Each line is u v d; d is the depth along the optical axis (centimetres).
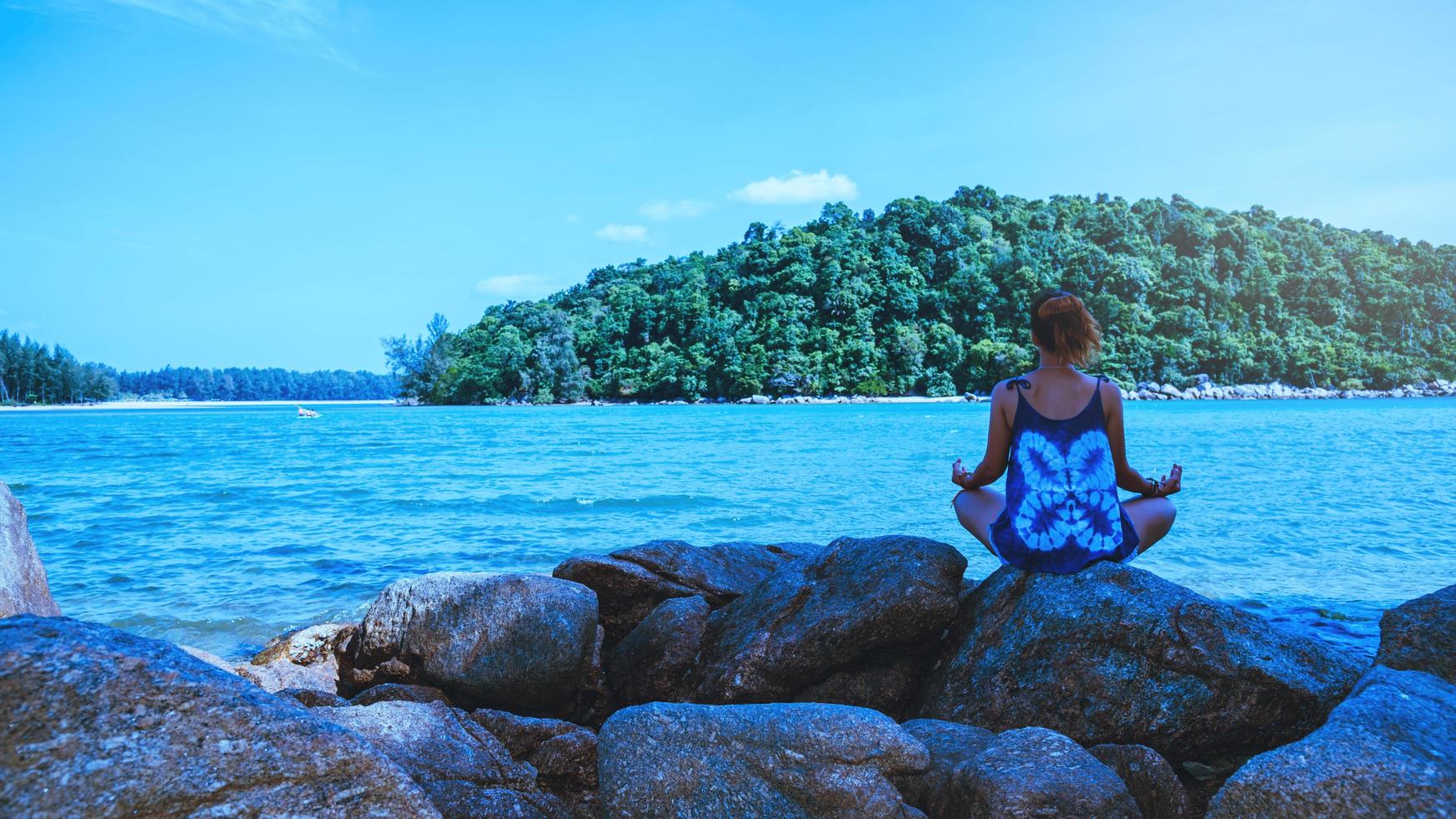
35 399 16962
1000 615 374
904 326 12469
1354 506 1341
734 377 12194
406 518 1336
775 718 282
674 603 480
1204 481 1723
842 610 401
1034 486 373
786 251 14100
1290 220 18088
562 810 295
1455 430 4100
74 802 166
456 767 297
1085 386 377
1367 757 211
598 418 7312
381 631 460
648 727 281
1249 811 215
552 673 433
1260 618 351
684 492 1677
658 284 16400
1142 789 287
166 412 11481
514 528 1227
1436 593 333
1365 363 13538
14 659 177
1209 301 14000
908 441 3519
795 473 2077
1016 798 245
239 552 1027
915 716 384
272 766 187
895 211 14862
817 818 259
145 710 182
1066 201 17700
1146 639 338
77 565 945
